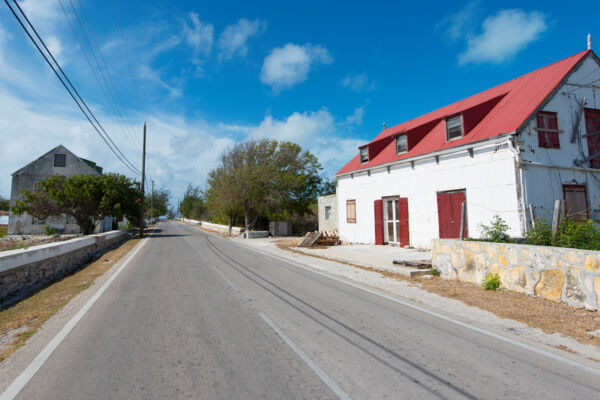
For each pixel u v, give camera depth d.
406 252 14.02
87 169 34.84
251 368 3.88
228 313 6.08
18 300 7.55
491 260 7.86
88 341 4.77
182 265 12.16
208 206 36.50
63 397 3.28
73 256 12.99
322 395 3.28
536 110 11.49
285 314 6.02
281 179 31.17
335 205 25.12
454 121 14.16
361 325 5.41
